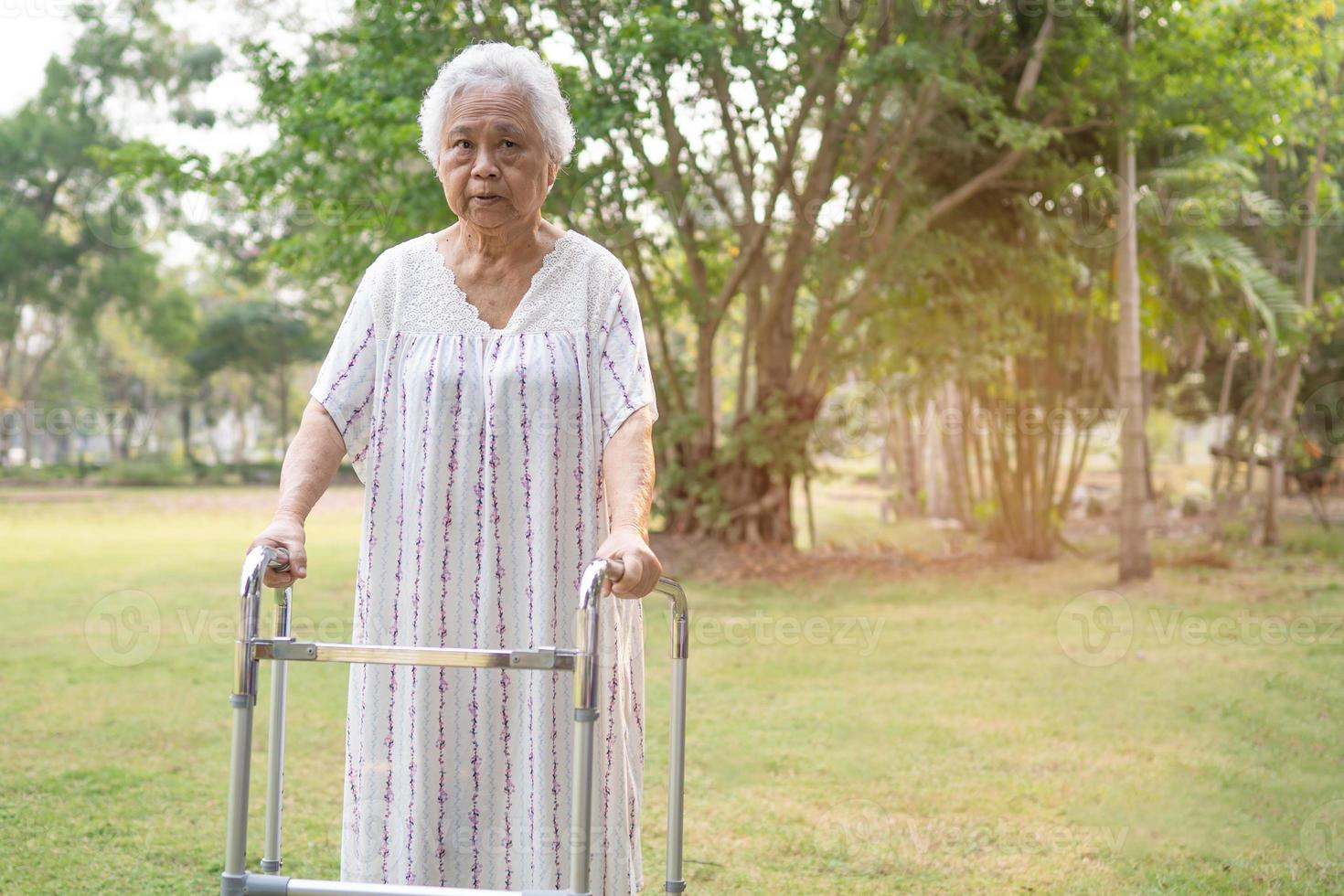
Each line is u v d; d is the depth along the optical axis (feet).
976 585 31.35
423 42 29.01
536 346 5.74
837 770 12.88
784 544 37.09
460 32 30.14
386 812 5.73
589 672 4.73
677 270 40.22
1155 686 18.01
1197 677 18.69
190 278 109.91
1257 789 12.01
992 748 13.97
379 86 28.40
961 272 36.37
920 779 12.50
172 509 65.67
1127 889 9.05
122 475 98.58
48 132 84.12
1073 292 37.52
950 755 13.58
